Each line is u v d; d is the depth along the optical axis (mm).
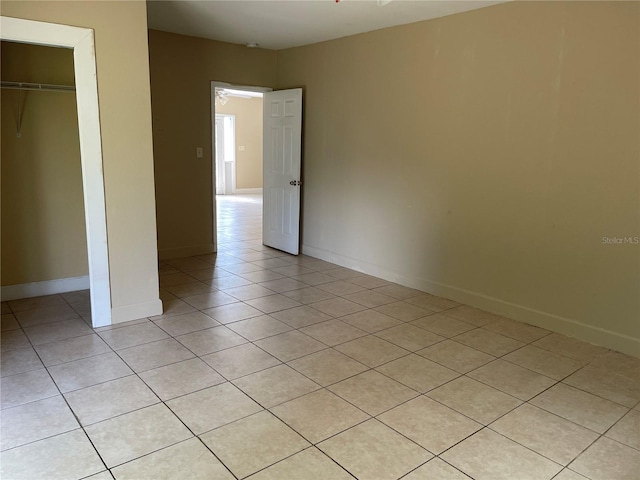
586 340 3277
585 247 3225
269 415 2311
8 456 1973
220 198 11164
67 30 2922
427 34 4023
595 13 3008
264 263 5285
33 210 3828
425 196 4246
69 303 3803
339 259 5270
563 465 2000
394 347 3139
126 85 3186
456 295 4102
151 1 3725
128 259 3402
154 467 1926
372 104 4621
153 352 2969
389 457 2021
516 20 3412
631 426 2291
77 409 2322
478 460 2018
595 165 3111
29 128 3705
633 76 2887
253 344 3129
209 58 5234
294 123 5422
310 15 4035
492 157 3689
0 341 3076
